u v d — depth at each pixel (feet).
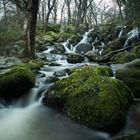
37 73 12.39
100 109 7.10
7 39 20.72
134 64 9.84
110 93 7.43
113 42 20.42
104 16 56.80
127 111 7.67
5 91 9.39
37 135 7.17
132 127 7.14
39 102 8.96
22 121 8.00
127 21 28.94
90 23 51.37
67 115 7.59
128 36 21.35
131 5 26.16
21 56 16.89
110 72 11.14
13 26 28.71
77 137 6.98
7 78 9.43
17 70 9.77
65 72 12.35
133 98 8.77
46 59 18.62
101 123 6.95
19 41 21.35
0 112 8.69
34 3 15.94
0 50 18.38
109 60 16.62
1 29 25.46
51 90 8.71
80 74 8.74
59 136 7.07
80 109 7.37
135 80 9.08
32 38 16.37
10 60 13.66
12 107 9.11
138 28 22.58
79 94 7.77
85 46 25.66
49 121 7.84
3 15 33.09
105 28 30.96
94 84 7.84
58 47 25.50
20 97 9.62
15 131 7.43
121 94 7.92
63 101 8.03
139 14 24.66
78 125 7.22
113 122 6.95
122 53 16.37
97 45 26.35
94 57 17.44
